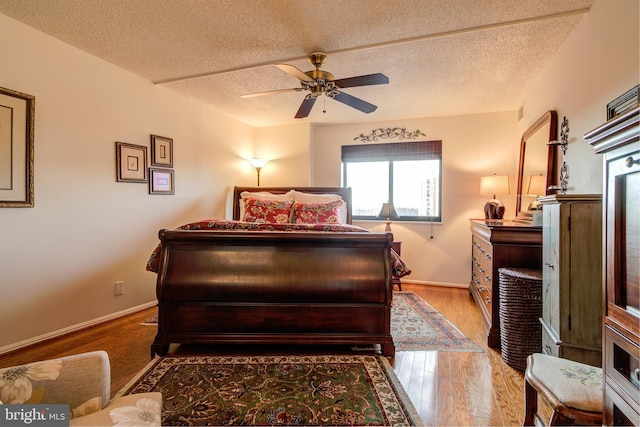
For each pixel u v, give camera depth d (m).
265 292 2.31
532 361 1.37
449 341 2.60
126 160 3.16
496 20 2.23
